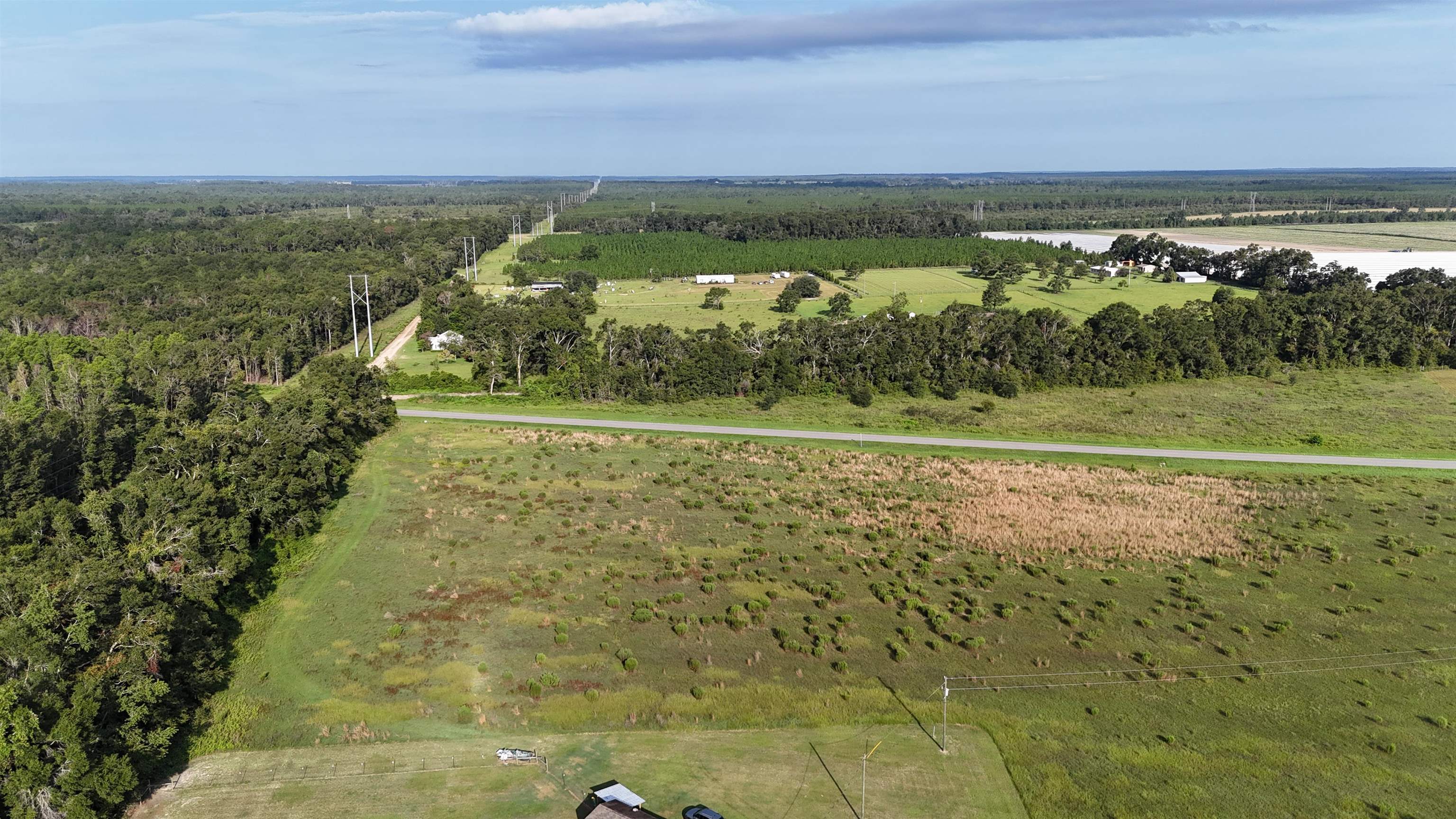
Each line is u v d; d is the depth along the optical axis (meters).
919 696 62.78
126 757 49.22
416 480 106.62
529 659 66.56
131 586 62.25
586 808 50.25
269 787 51.88
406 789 51.84
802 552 87.00
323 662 65.94
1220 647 69.69
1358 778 54.06
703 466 113.12
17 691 47.62
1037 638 71.19
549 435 126.12
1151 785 53.09
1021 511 97.69
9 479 76.25
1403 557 87.00
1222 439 125.25
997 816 50.22
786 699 61.84
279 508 85.06
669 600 76.19
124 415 101.81
